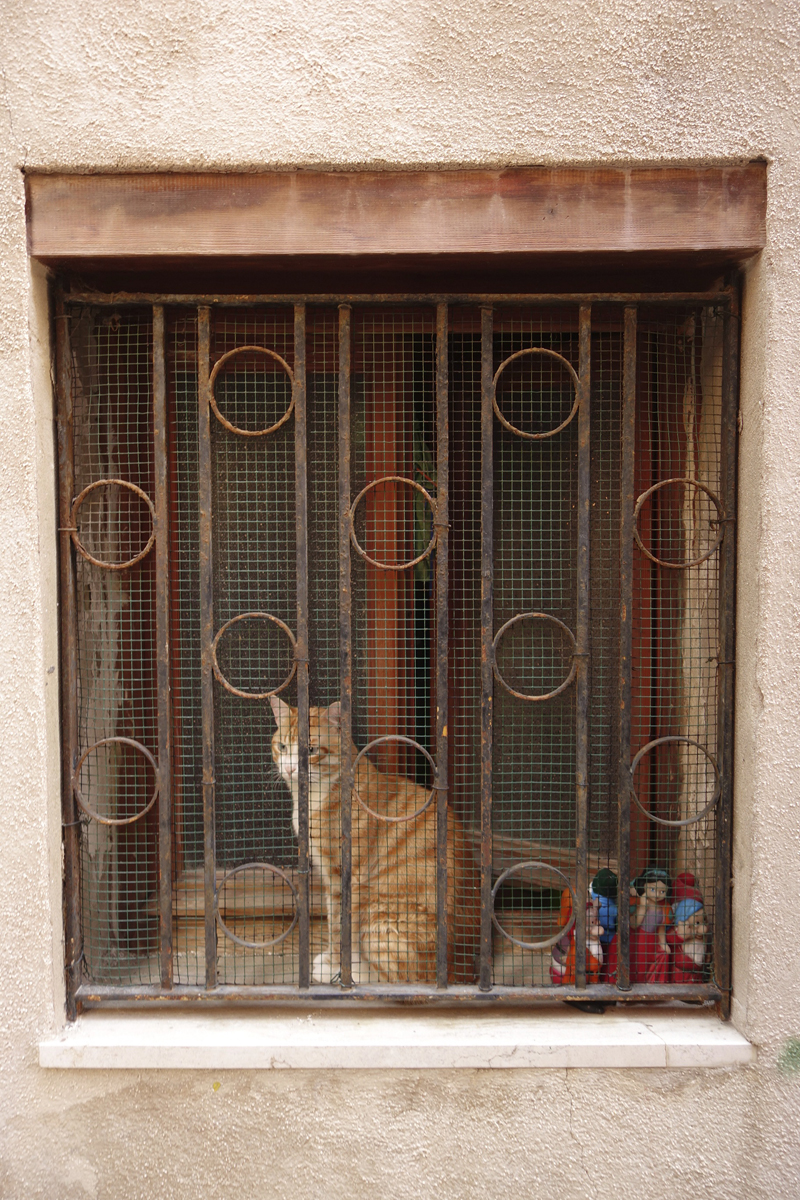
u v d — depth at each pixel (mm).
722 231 1682
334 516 2254
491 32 1627
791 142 1655
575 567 2297
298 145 1645
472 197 1677
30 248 1693
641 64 1636
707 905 2016
